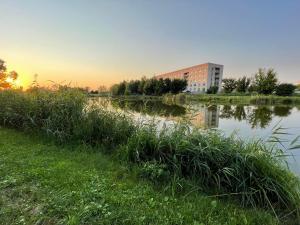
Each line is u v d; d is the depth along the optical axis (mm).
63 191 2535
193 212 2365
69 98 5324
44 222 2004
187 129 3863
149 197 2598
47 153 3914
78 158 3736
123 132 4465
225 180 2984
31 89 6629
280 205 2705
